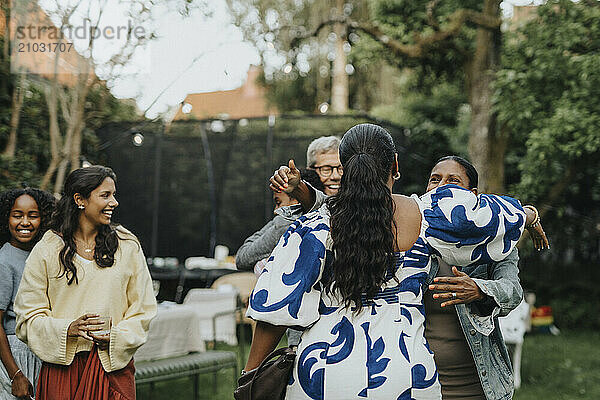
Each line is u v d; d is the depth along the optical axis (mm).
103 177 3201
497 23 9148
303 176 3203
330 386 2057
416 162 11461
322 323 2135
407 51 9625
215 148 9789
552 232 11789
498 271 2436
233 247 9828
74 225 3188
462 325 2467
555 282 11797
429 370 2098
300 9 15211
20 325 3094
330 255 2150
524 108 8711
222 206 9812
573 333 10516
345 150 2266
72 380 3086
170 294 9406
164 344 5637
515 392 6590
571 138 8953
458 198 2240
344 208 2137
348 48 15219
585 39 8578
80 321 3012
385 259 2107
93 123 8664
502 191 9766
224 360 5566
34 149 7633
